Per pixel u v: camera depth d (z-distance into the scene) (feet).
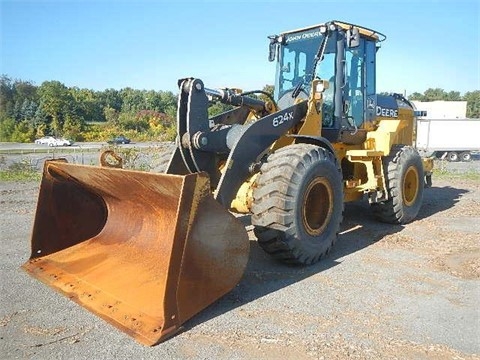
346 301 11.85
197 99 13.64
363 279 13.52
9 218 22.08
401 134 25.18
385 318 10.87
